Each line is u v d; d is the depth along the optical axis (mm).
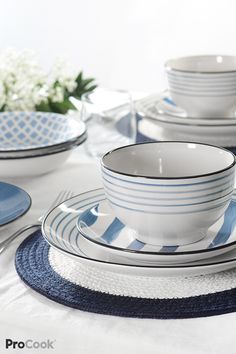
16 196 836
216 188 653
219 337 566
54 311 618
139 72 3543
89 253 674
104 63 3594
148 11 3439
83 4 3549
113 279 661
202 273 620
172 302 613
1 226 753
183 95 1132
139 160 751
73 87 1340
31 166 962
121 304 611
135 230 683
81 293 633
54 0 3592
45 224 717
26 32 3701
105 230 716
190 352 554
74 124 1065
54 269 684
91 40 3584
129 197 657
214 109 1129
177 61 1212
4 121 1098
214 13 3312
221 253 647
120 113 1108
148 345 566
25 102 1211
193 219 657
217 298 618
